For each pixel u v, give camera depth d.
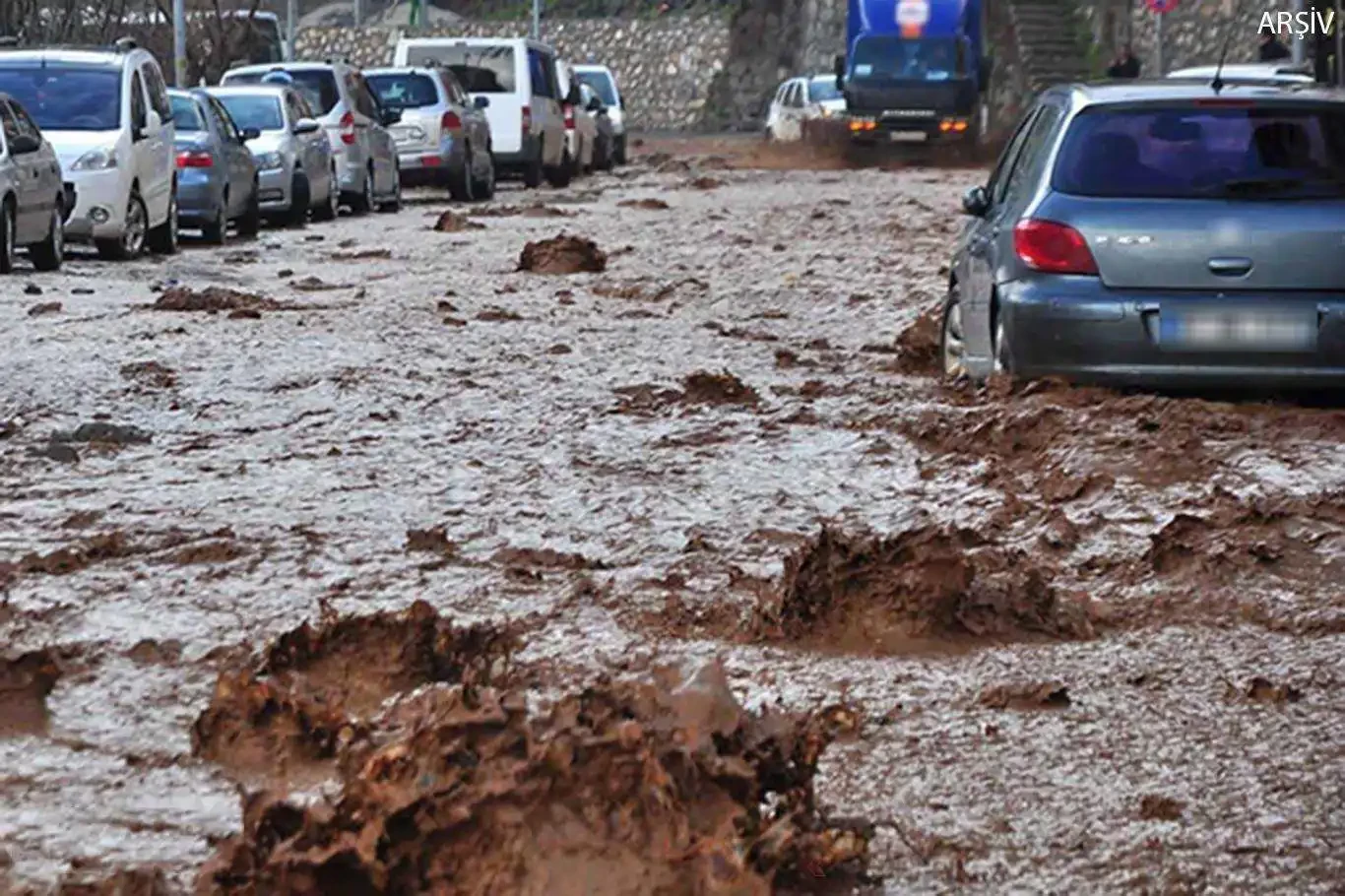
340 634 11.45
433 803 7.97
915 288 34.12
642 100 135.62
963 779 10.09
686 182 75.44
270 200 51.72
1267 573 14.32
